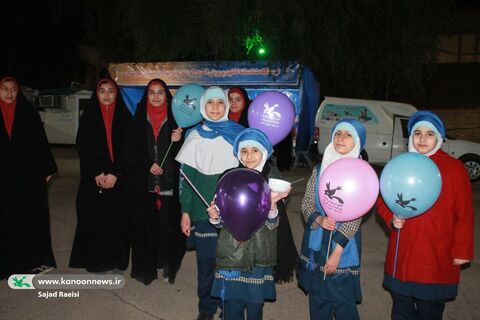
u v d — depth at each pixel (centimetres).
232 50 1223
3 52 2236
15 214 451
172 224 455
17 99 459
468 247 292
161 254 475
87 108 476
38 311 401
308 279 320
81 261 482
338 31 1216
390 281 312
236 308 311
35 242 468
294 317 407
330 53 1215
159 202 458
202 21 1290
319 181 296
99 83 475
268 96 395
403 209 283
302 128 1145
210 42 1241
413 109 1309
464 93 2083
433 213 296
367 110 1302
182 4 1297
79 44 2359
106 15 1564
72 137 1698
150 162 453
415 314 319
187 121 430
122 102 490
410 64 1368
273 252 307
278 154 996
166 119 459
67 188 990
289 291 464
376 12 1300
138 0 1297
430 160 287
